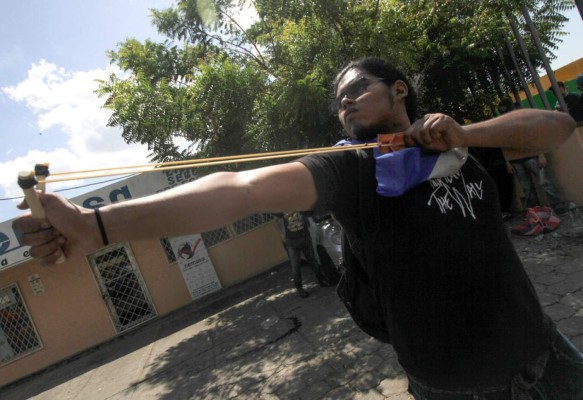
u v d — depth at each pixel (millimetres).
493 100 9586
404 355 1188
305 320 5355
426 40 6801
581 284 3686
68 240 781
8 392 8352
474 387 1151
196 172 7734
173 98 7066
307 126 6398
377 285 1185
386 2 6531
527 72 9836
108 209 799
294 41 6473
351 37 6043
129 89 6902
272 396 3717
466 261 1133
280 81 6293
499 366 1152
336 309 5344
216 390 4301
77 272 9477
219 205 871
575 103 6000
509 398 1189
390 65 1342
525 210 6270
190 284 9586
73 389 6641
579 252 4352
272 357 4602
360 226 1143
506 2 5848
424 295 1118
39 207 729
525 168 5941
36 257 773
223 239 9922
